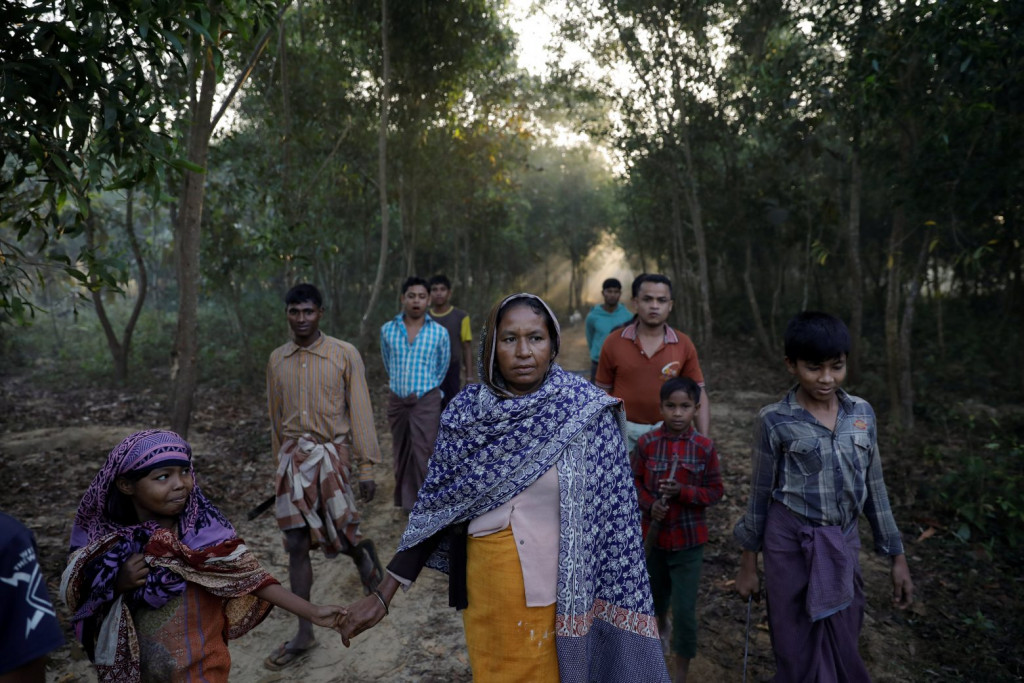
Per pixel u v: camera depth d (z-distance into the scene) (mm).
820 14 7105
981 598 4238
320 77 12070
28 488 6512
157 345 16688
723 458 7348
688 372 3945
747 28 11086
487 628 1999
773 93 8312
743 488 6242
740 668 3506
